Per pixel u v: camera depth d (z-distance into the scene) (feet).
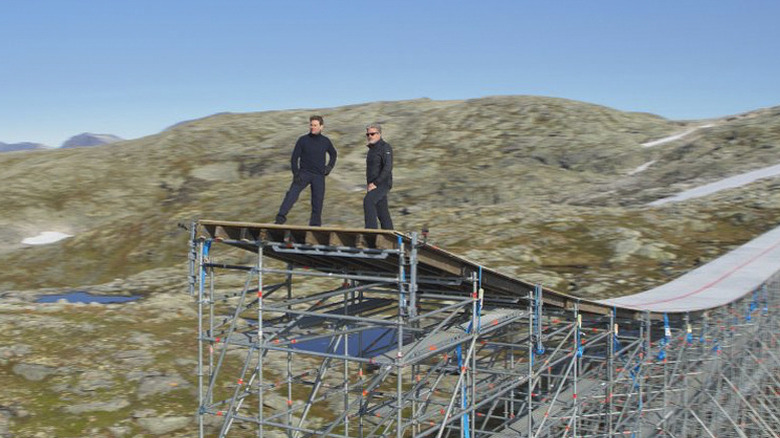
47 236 304.30
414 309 44.45
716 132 353.31
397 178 342.85
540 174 331.36
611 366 70.44
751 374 98.99
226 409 80.02
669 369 78.33
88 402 78.89
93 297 167.22
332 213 272.51
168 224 284.00
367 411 65.31
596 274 155.53
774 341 106.63
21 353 91.86
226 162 393.29
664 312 75.25
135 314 119.24
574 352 65.36
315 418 80.12
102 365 89.92
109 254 261.65
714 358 83.92
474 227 205.46
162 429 74.33
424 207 291.38
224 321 56.75
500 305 61.98
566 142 380.37
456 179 328.49
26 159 426.51
